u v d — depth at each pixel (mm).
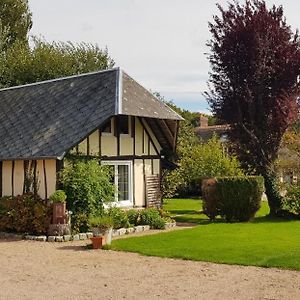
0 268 10695
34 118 19203
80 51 36562
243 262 10883
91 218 15398
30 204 16062
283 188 21000
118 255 12133
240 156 22688
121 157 18703
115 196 17688
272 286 8867
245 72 21906
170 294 8375
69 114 18078
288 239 14094
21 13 39438
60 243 14375
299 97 21922
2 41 36719
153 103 19062
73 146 15930
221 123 22938
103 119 16594
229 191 18969
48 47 36000
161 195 20547
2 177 18375
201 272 10047
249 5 22062
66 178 16125
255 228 16781
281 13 21969
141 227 16828
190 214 22516
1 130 19688
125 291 8602
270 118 21969
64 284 9164
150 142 20094
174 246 13078
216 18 22375
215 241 13812
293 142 21719
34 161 17172
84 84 19703
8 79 33500
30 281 9430
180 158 28328
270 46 21719
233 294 8352
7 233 15977
